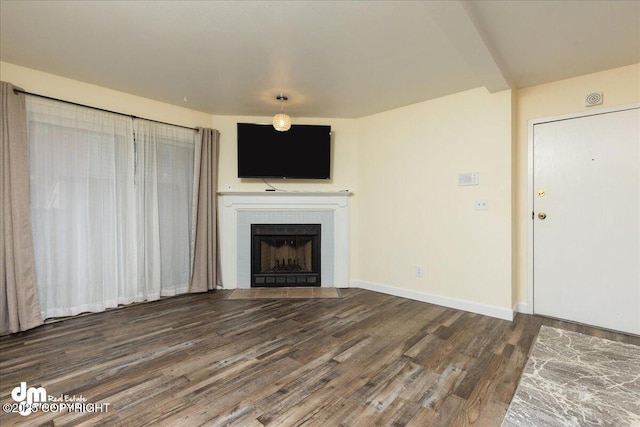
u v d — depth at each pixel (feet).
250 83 10.67
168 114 12.80
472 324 9.80
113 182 11.21
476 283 10.99
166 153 12.73
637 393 6.14
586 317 9.78
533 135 10.66
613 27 7.24
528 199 10.77
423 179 12.34
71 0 6.40
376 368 7.05
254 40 7.97
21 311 9.14
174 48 8.38
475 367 7.11
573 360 7.47
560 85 10.19
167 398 5.95
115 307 11.30
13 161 9.09
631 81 9.07
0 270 8.89
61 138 10.13
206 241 13.65
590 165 9.68
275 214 14.33
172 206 12.94
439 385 6.38
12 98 9.08
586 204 9.76
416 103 12.50
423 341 8.50
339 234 14.39
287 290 13.85
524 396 6.03
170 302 12.12
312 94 11.64
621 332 9.20
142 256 11.99
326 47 8.31
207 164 13.64
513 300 10.59
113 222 11.23
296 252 15.10
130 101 11.75
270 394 6.07
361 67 9.45
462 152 11.30
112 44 8.18
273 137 13.92
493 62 8.31
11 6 6.58
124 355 7.68
